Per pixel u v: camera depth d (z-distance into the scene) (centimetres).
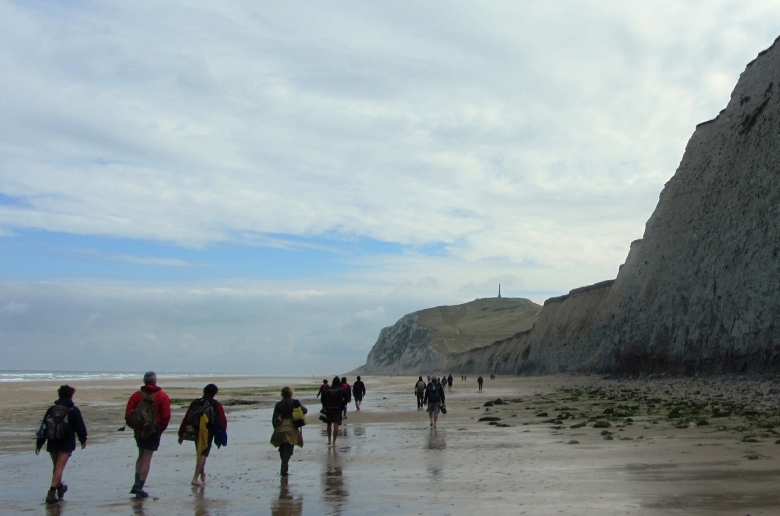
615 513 713
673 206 5656
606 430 1684
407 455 1343
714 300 4403
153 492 1002
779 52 4791
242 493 964
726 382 3603
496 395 4362
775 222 4022
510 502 802
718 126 5381
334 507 824
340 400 1545
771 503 739
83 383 9431
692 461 1085
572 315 8906
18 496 1001
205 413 1080
